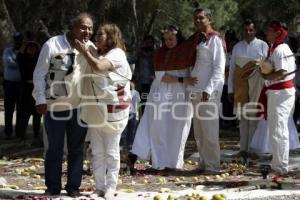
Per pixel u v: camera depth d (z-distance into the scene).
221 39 12.82
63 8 31.86
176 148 13.23
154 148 13.17
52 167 10.23
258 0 27.42
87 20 9.89
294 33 18.95
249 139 14.73
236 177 12.55
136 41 30.84
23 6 33.28
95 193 10.29
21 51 18.47
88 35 9.91
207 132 12.95
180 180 12.19
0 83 29.75
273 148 12.27
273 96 12.10
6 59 19.23
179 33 13.18
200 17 12.82
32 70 18.42
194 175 12.80
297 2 26.27
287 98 12.12
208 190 11.04
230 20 35.97
